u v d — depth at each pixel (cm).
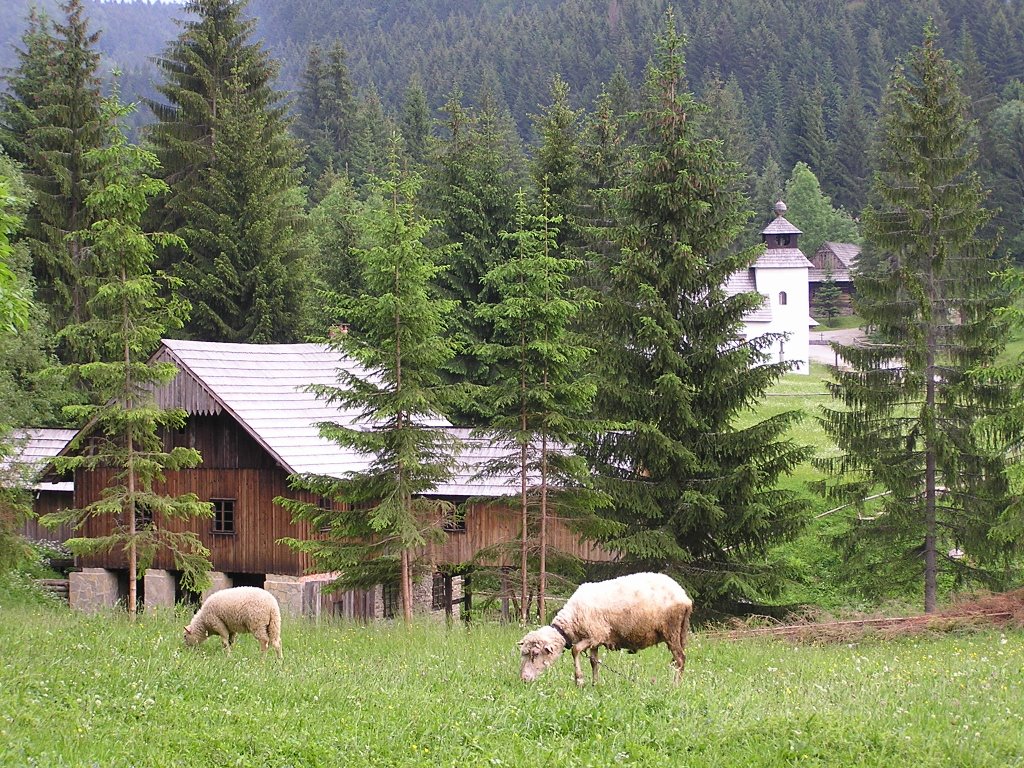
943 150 2983
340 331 2556
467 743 1223
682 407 2650
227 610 1880
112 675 1523
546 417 2448
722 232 2797
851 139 14175
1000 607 2544
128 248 2378
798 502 2714
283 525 3338
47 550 4028
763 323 8194
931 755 1114
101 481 3606
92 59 5062
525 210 2527
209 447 3453
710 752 1166
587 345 2727
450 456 2425
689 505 2647
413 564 2470
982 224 2938
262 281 5016
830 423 2959
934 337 2930
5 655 1683
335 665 1719
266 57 5769
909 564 2948
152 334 2386
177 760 1127
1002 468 2831
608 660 1792
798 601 3409
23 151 5009
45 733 1171
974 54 13275
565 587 2572
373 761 1159
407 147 9962
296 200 5981
